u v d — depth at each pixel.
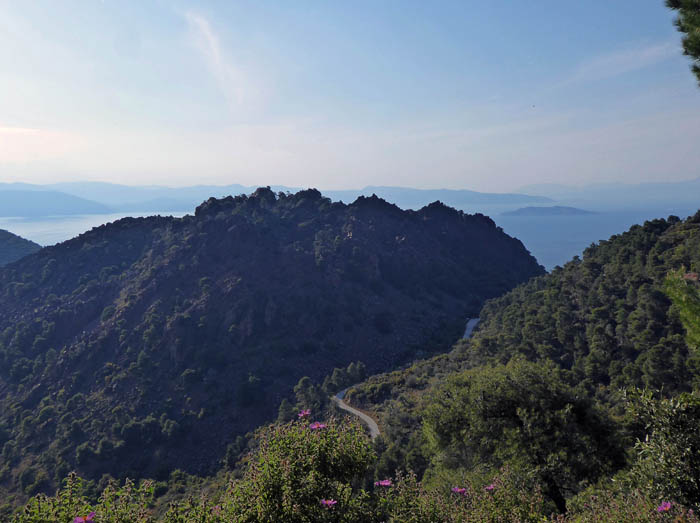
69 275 114.88
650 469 8.61
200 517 6.41
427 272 145.00
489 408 19.03
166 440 65.38
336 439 8.01
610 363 46.84
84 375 80.25
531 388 18.89
